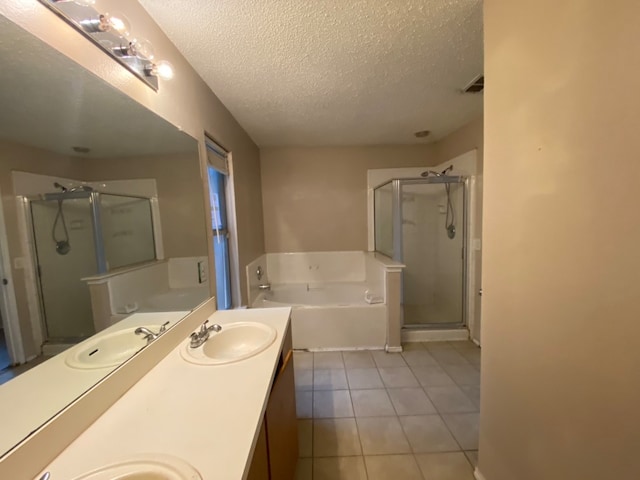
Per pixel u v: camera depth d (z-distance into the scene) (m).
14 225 0.72
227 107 2.35
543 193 0.98
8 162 0.71
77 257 0.91
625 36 0.70
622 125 0.72
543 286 1.00
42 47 0.77
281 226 3.91
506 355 1.22
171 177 1.47
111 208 1.08
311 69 1.80
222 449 0.72
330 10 1.29
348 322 2.91
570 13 0.84
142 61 1.17
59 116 0.85
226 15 1.29
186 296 1.55
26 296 0.74
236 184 2.62
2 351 0.67
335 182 3.87
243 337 1.52
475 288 2.98
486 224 1.30
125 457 0.70
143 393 0.97
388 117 2.73
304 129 3.03
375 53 1.65
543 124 0.96
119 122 1.09
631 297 0.72
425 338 3.11
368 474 1.53
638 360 0.71
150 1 1.20
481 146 2.76
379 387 2.28
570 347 0.90
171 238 1.44
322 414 1.98
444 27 1.43
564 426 0.94
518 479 1.18
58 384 0.78
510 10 1.08
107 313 1.02
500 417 1.28
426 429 1.83
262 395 0.93
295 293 3.70
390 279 2.84
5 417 0.65
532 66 0.99
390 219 3.35
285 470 1.25
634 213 0.70
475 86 2.08
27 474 0.65
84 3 0.86
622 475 0.77
